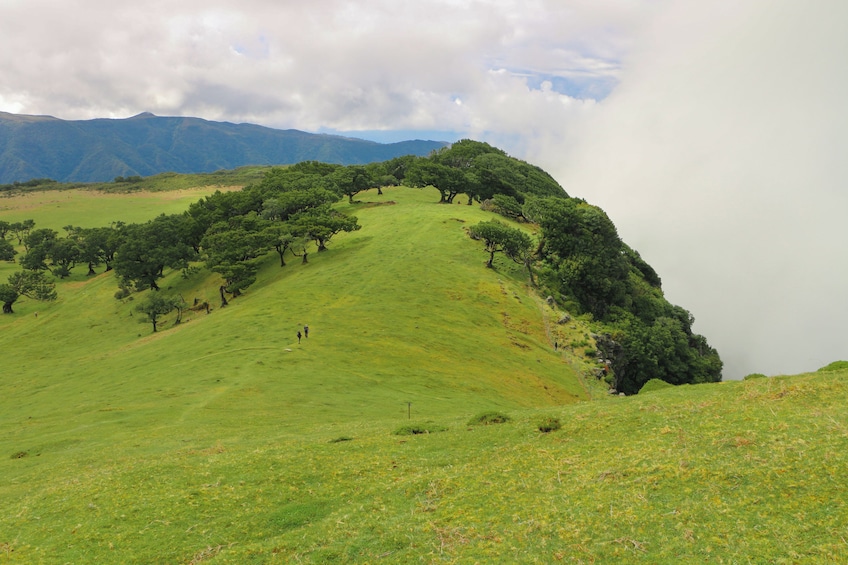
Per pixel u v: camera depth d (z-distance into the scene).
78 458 39.47
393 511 21.11
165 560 19.36
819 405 23.38
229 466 29.30
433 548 17.38
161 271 158.62
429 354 84.12
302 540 19.52
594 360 97.75
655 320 132.25
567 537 16.39
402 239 143.88
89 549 20.45
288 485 25.55
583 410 34.12
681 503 17.14
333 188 189.50
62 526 22.98
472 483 22.78
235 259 132.25
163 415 53.47
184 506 23.77
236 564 18.34
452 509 20.28
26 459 41.84
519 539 16.89
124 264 152.12
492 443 29.39
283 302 102.69
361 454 29.95
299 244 140.88
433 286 113.62
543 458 24.59
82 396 69.12
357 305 101.69
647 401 33.03
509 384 79.31
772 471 17.66
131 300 151.62
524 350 94.62
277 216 165.38
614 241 147.50
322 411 54.94
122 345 113.06
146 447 41.38
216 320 101.44
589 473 21.30
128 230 191.25
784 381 30.06
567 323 109.62
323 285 113.12
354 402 59.47
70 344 122.69
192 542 20.56
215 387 63.72
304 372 69.25
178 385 65.62
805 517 14.90
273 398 58.84
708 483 18.00
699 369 122.44
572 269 127.75
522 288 122.38
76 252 193.62
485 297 111.94
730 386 34.62
